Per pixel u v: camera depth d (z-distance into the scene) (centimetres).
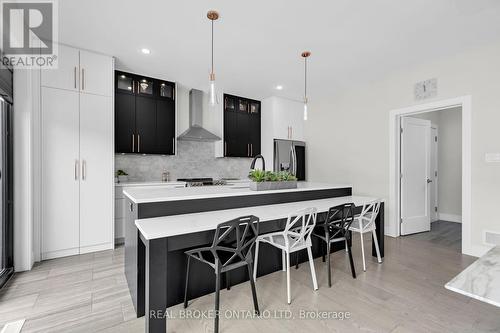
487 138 296
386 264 284
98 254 309
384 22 247
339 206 240
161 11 231
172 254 203
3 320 179
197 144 496
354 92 452
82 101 308
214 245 166
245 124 522
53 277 246
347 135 465
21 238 260
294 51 312
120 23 252
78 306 198
